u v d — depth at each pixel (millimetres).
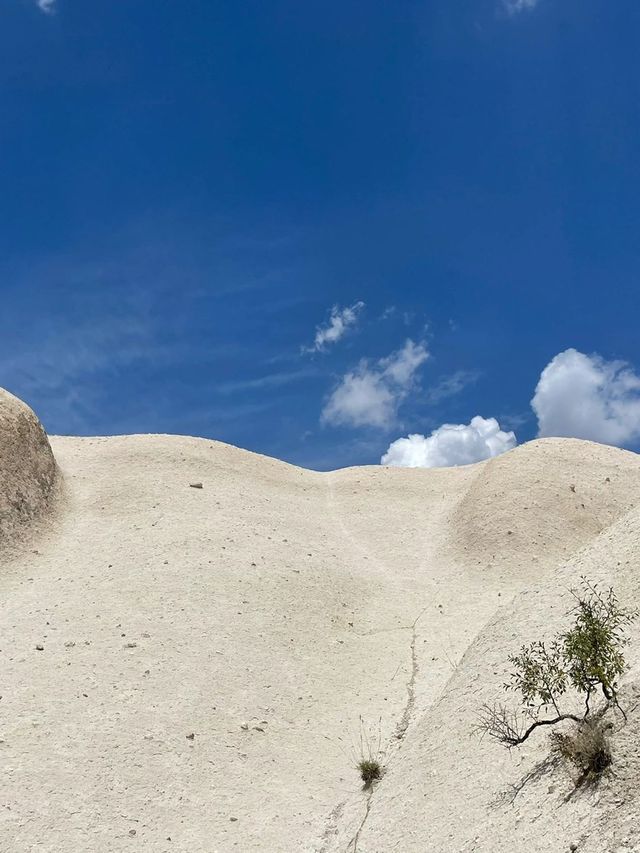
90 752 13578
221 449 36781
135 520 27094
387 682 17969
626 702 8172
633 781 7316
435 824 9609
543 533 27297
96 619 19219
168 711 15242
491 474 31781
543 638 12797
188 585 21469
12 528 24766
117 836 11594
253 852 11531
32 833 11328
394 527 31344
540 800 8297
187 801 12742
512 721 10805
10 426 28156
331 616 21625
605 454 34344
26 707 14797
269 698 16594
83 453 34750
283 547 26156
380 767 13211
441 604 23156
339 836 11531
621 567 13750
